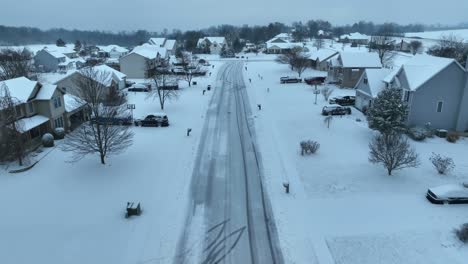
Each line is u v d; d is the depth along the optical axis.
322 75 78.69
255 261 18.28
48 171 28.64
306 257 18.52
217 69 93.31
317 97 56.34
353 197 24.39
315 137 36.62
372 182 26.53
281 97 56.88
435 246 19.20
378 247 19.17
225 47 140.75
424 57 41.91
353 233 20.42
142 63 78.25
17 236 20.20
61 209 22.98
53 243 19.58
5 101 29.92
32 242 19.67
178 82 70.94
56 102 37.03
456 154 31.94
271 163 30.25
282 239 20.02
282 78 70.69
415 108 37.28
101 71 54.81
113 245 19.42
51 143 34.00
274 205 23.52
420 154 31.84
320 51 90.44
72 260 18.23
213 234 20.48
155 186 26.09
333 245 19.41
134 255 18.66
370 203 23.59
